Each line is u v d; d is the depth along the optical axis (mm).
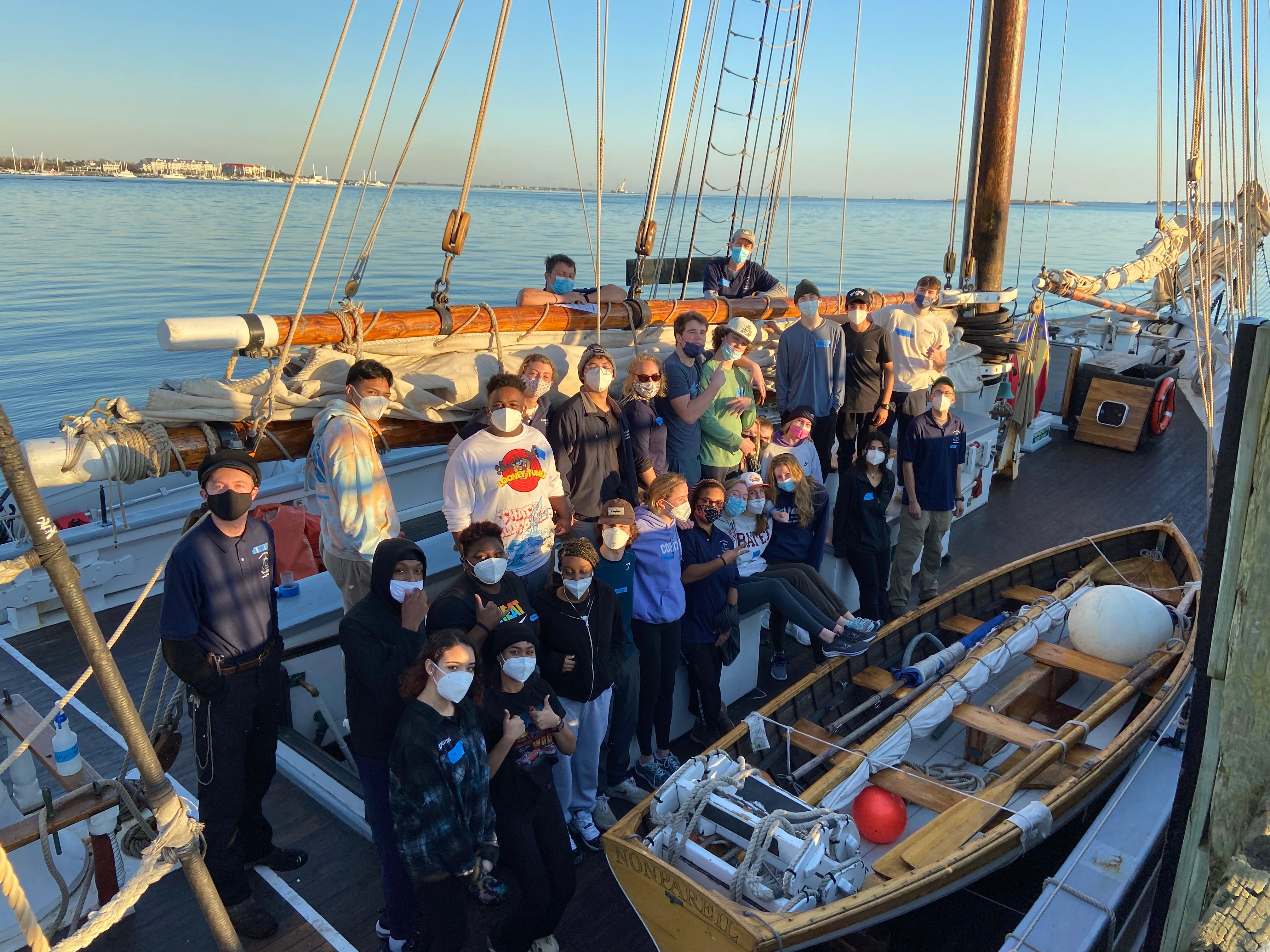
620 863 3227
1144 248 11781
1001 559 7305
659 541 4113
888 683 4750
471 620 3254
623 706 4051
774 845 3096
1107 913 3178
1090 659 4777
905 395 7047
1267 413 1774
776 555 5195
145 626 5871
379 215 4109
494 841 2934
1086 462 9789
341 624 3018
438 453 7406
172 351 3465
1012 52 8812
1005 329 8484
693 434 5031
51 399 16500
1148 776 3922
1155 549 6117
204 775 3180
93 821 3182
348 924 3418
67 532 5840
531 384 3959
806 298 5699
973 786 4082
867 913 2984
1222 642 1952
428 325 4234
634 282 5344
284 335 3711
